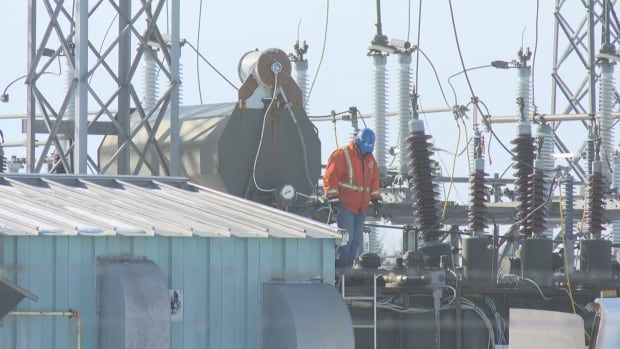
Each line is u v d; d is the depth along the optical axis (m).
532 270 77.56
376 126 87.69
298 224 65.56
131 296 57.84
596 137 83.50
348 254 74.50
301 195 82.06
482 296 76.19
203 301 62.28
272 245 63.69
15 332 58.09
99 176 73.25
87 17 82.38
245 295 63.06
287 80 82.31
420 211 77.69
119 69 87.06
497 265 77.75
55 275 58.94
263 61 81.75
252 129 82.12
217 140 81.38
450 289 74.62
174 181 75.06
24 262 58.44
